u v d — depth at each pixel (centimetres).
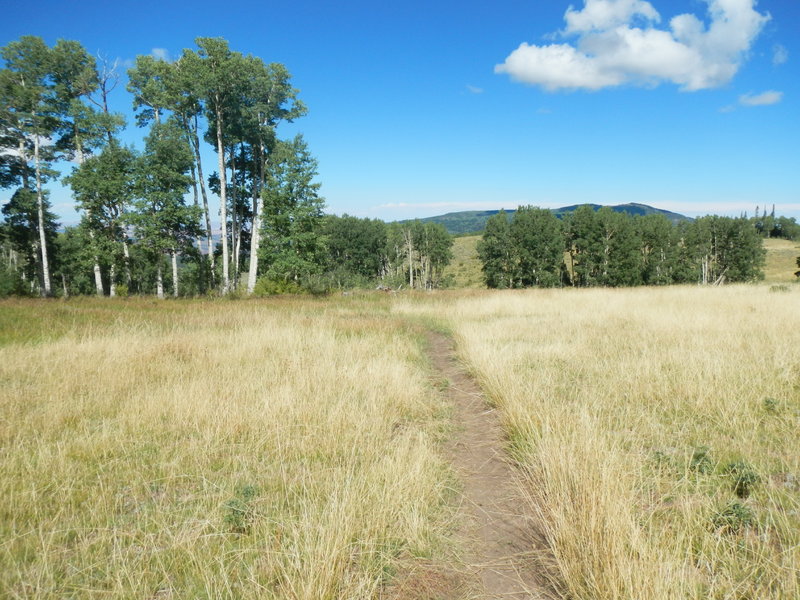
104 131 2667
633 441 457
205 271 3378
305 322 1406
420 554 311
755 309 1236
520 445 475
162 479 408
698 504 338
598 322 1205
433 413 614
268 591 262
